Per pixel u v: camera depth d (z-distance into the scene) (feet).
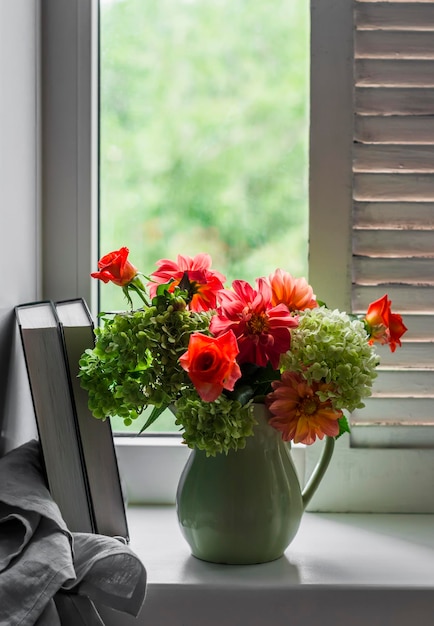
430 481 3.85
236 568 3.08
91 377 2.93
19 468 2.95
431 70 3.79
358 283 3.84
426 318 3.83
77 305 3.60
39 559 2.55
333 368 2.88
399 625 2.92
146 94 4.24
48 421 3.08
